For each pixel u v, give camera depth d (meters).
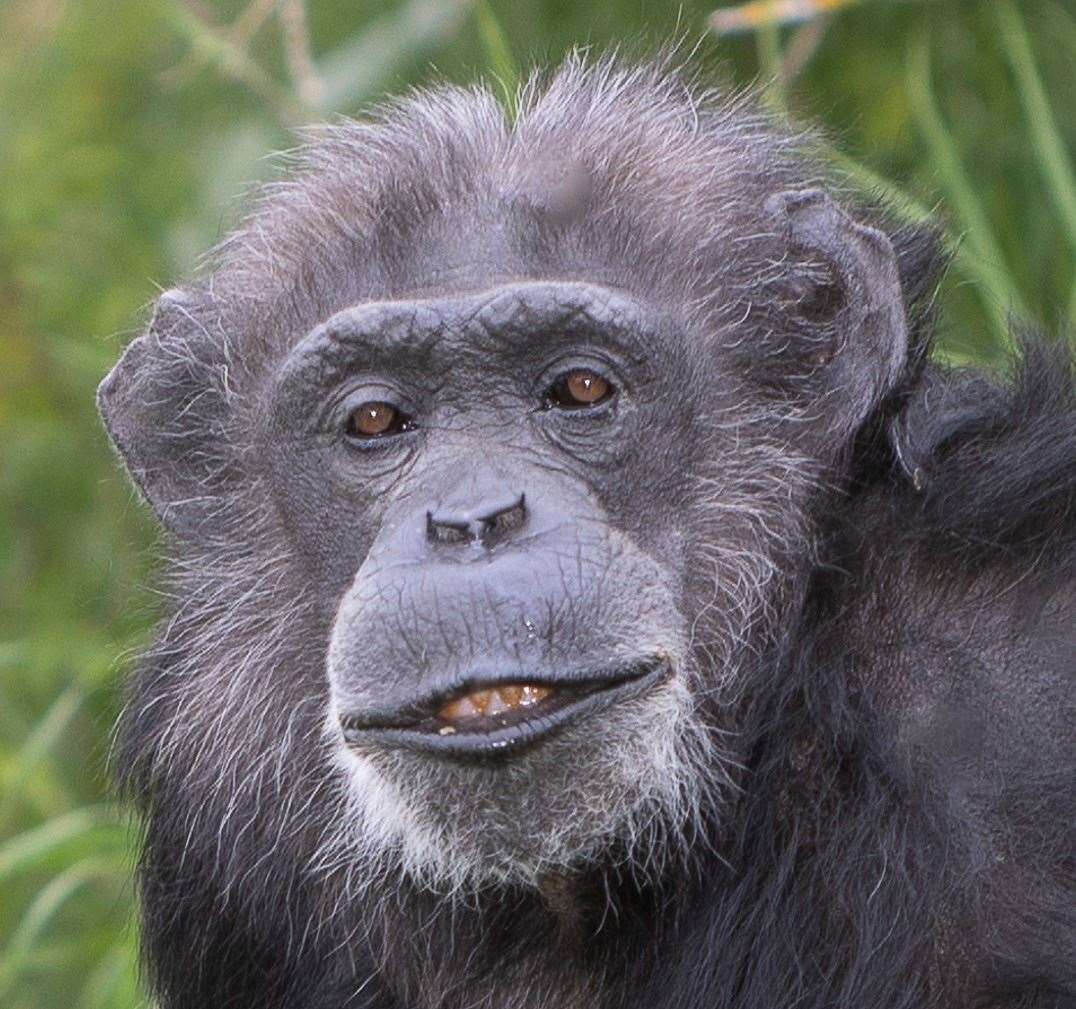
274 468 17.77
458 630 15.78
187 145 29.95
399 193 17.83
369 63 27.53
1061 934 16.06
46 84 31.05
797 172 18.84
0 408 30.30
